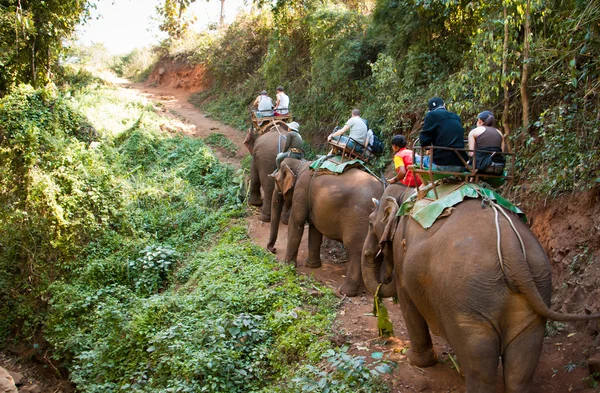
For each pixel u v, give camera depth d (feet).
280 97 46.16
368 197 26.55
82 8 65.72
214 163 52.39
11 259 40.19
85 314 34.09
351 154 28.94
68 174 42.11
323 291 27.07
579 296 19.60
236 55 90.74
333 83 56.08
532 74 27.50
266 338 23.98
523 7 27.81
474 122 32.91
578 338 18.38
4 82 61.11
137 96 86.07
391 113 42.57
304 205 30.25
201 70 101.60
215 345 23.02
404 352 20.45
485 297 13.56
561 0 26.53
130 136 59.36
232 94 86.38
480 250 13.97
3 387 28.94
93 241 40.34
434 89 39.37
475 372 13.62
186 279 34.76
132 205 43.96
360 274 26.86
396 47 48.21
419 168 17.66
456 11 39.68
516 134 28.22
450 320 14.19
